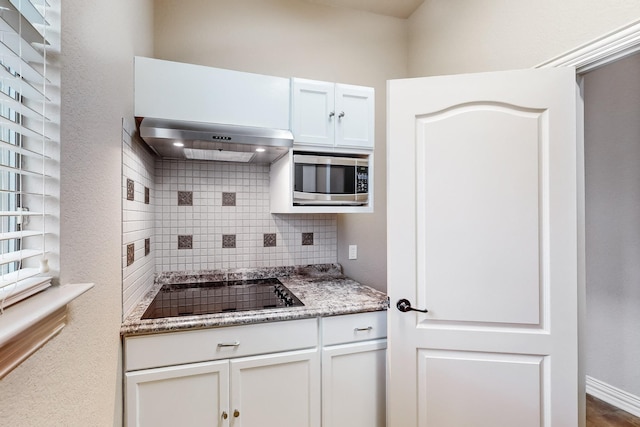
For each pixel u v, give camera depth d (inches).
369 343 63.2
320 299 65.8
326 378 60.0
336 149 74.7
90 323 37.5
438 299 58.2
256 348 56.1
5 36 26.2
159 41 76.4
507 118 56.0
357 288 75.2
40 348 26.4
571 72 54.4
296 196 69.6
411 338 58.9
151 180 72.5
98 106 40.9
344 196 73.5
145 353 50.5
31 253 28.9
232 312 56.7
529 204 55.4
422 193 59.1
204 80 63.6
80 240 35.8
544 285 55.2
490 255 56.4
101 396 41.0
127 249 53.4
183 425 52.1
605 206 91.6
